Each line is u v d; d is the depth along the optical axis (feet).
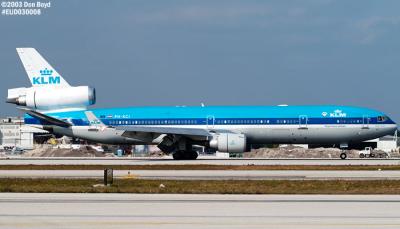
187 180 380.17
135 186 343.26
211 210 237.45
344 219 212.64
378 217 217.77
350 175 416.67
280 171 456.86
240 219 212.64
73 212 230.27
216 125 633.20
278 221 208.13
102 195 296.51
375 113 624.59
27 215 221.66
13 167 522.06
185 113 643.86
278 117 626.23
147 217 217.36
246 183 355.56
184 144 640.17
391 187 331.36
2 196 290.35
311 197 288.51
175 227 195.83
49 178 401.49
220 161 613.93
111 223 203.62
